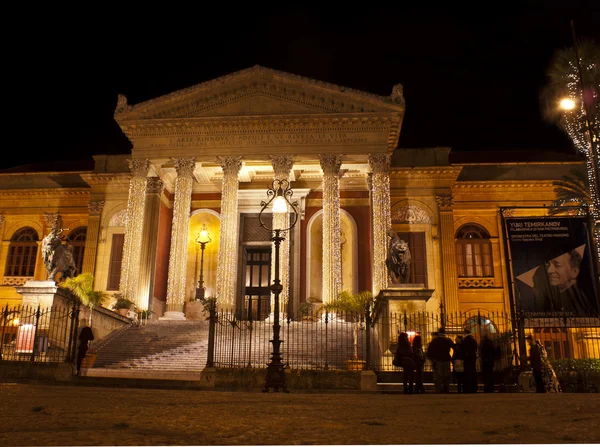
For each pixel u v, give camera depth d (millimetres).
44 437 4398
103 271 37625
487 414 6711
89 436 4488
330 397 10562
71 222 41375
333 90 33312
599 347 27984
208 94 34281
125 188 39000
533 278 21016
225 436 4723
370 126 33406
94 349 26062
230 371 17984
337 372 17875
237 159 33438
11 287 40125
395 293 23641
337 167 32969
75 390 11273
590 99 27594
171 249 32406
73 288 24828
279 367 15797
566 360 21922
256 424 5523
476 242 38969
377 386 18094
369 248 37812
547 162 39594
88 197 41625
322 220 35719
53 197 41906
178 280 31859
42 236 41281
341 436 4789
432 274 36219
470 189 39719
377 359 23969
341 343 25891
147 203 36219
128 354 25734
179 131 34188
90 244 38250
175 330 28703
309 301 33812
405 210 37562
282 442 4430
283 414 6527
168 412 6402
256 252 39719
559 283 20859
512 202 39406
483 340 18094
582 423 5648
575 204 34812
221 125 33906
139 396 9320
